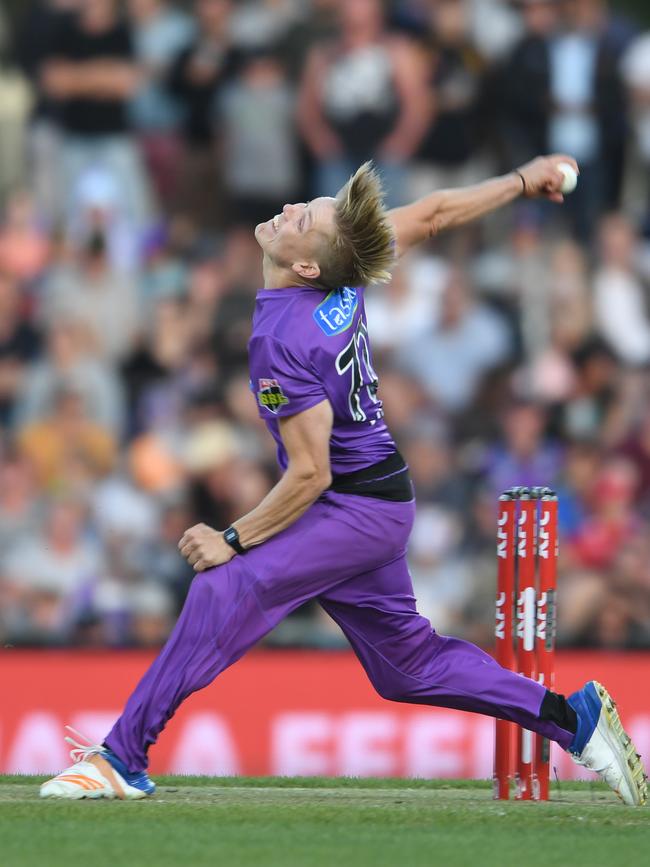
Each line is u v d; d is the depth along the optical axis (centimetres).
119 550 3291
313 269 1491
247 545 1534
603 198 3778
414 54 3684
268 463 3431
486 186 1717
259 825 1417
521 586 1617
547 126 3741
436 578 3275
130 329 3609
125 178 3741
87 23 3738
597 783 1908
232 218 3753
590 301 3688
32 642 3186
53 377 3538
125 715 1556
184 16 3784
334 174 3681
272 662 2600
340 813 1498
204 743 2567
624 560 3331
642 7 4466
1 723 2595
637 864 1260
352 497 1548
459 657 1595
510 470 3431
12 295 3616
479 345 3584
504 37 3738
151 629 3225
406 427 3453
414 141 3678
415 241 1681
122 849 1286
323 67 3684
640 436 3528
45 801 1527
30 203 3741
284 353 1480
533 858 1277
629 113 3766
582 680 2666
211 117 3756
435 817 1480
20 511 3322
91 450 3453
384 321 3575
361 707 2589
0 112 3762
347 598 1582
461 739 2572
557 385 3584
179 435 3459
